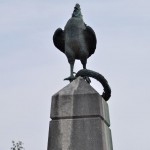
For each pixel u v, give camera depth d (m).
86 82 12.40
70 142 11.67
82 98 12.09
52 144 11.73
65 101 12.09
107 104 13.09
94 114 11.90
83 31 13.23
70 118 11.94
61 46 13.73
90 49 13.57
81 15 13.55
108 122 12.82
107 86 13.00
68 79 12.94
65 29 13.34
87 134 11.70
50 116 12.05
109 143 12.38
